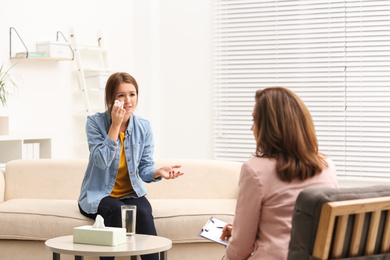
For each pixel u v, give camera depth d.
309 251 1.56
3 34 4.84
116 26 5.83
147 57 5.91
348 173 5.25
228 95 5.74
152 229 3.16
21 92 4.98
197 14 5.84
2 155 4.82
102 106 5.75
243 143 5.72
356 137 5.26
